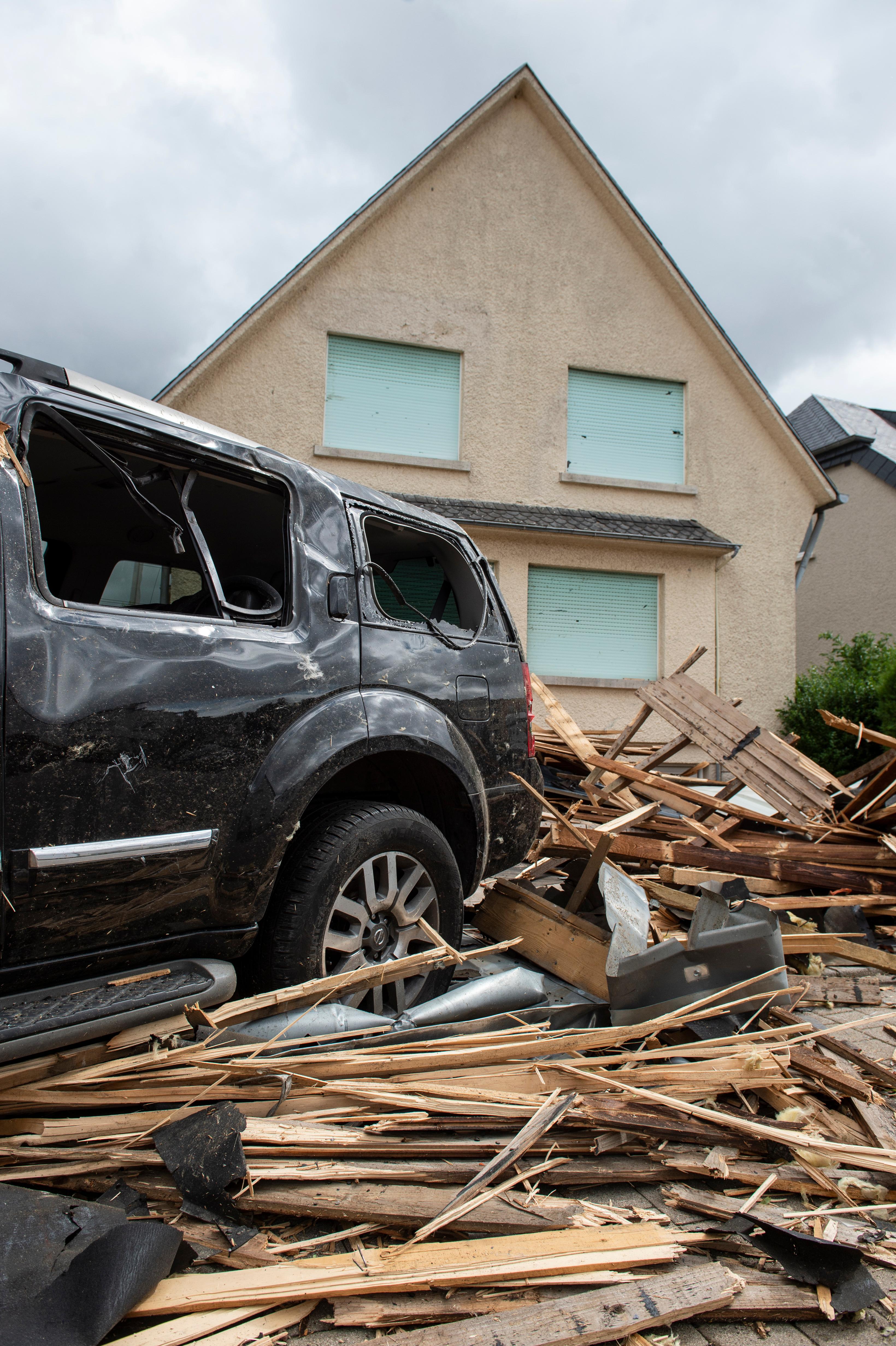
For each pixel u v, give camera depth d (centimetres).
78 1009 199
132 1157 189
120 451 242
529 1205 190
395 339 1071
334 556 292
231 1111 199
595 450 1157
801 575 1280
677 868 447
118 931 215
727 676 1170
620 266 1162
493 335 1110
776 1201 206
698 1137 219
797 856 483
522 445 1113
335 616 284
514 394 1113
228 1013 227
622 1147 217
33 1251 156
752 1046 255
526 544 1072
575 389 1153
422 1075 229
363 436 1069
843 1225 195
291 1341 156
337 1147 201
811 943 376
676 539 1081
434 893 303
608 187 1129
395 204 1080
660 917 421
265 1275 165
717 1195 206
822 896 447
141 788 216
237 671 245
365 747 277
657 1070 239
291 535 280
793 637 1196
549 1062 240
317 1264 169
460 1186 198
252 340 1020
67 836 201
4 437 204
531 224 1132
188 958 237
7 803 191
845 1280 175
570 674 1102
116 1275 152
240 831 240
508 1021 271
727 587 1177
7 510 203
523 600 1070
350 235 1042
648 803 572
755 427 1201
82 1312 145
